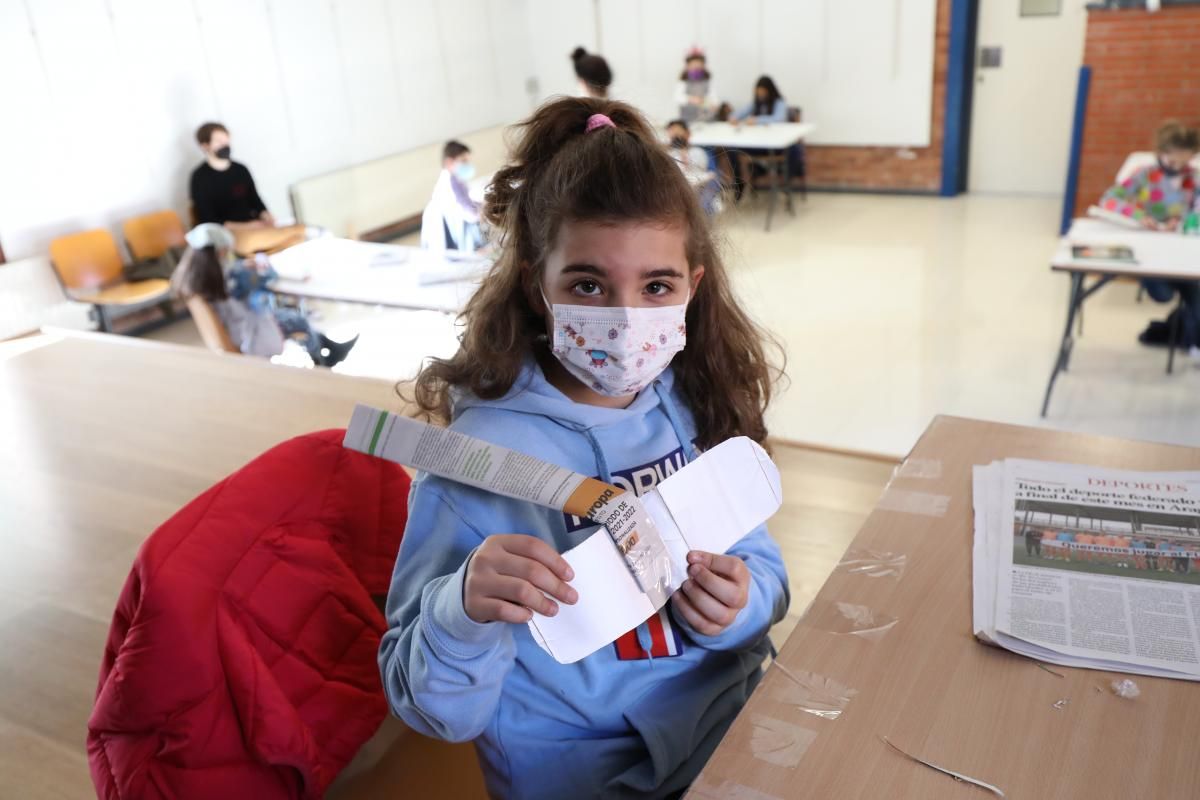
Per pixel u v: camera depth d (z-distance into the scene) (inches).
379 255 179.9
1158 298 167.5
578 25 334.3
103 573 72.7
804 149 302.7
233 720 43.9
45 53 202.7
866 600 39.7
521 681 40.3
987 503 45.4
